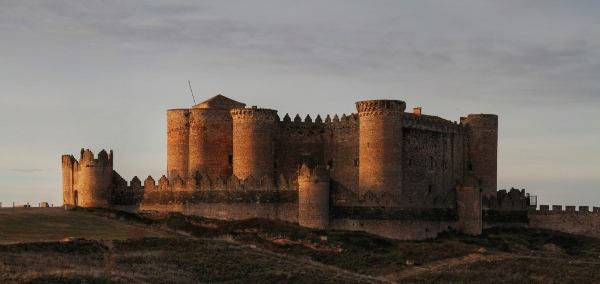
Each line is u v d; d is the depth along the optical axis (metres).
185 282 107.19
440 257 136.62
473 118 167.62
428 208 148.75
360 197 146.00
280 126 158.12
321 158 159.38
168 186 150.00
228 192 147.38
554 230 164.38
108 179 150.12
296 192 146.75
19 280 97.25
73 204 153.50
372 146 147.75
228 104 161.62
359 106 149.25
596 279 128.75
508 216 162.12
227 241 131.75
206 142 156.12
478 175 166.75
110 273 104.38
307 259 129.50
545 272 131.12
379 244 140.38
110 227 136.38
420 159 156.00
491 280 127.25
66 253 115.56
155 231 138.50
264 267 118.19
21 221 134.62
